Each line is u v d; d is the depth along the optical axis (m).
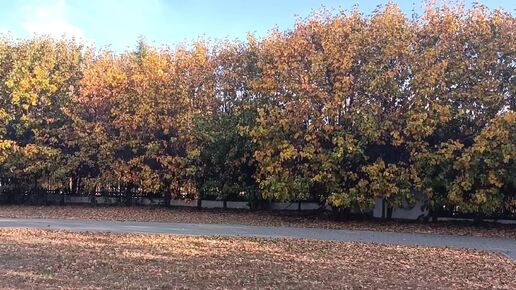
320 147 19.09
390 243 14.41
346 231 17.16
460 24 18.97
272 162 19.72
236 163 22.17
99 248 12.60
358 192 18.61
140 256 11.60
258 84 20.70
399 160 19.06
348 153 18.36
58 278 9.26
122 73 24.17
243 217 21.09
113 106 23.91
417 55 18.59
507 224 19.36
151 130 23.25
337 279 9.58
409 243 14.48
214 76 23.52
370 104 18.61
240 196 23.84
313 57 19.39
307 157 18.92
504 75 18.55
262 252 12.47
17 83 24.38
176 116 22.83
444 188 18.39
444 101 18.41
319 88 19.36
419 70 18.31
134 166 23.52
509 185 17.97
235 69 23.30
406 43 18.62
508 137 17.16
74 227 16.95
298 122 19.36
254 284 9.05
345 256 12.12
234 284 9.03
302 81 19.53
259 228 17.59
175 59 23.89
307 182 19.05
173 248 12.80
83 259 11.09
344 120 19.08
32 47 25.56
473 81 18.53
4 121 24.39
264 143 19.83
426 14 19.66
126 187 25.17
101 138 23.53
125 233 15.53
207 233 15.91
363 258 11.91
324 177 18.67
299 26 20.66
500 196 17.84
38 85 24.55
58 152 24.30
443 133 18.83
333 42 19.44
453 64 18.64
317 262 11.29
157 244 13.40
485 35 18.58
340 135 18.64
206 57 23.67
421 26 19.66
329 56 19.27
